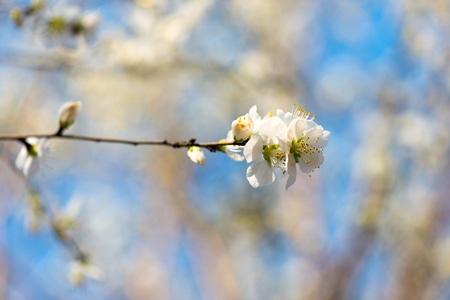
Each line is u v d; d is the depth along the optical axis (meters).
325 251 9.90
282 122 2.44
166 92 10.62
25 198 4.39
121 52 7.14
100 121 11.07
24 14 4.81
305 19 10.52
